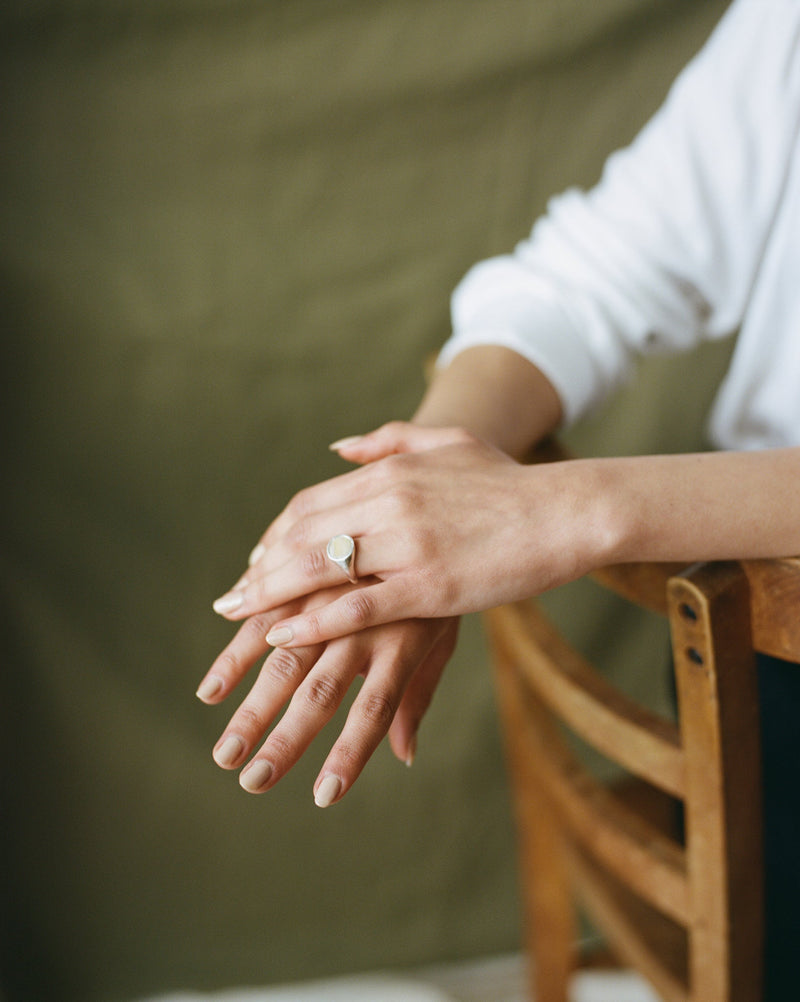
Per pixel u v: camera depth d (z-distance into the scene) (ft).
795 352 3.00
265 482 4.20
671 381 4.35
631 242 3.07
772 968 3.05
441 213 3.92
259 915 4.86
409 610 2.51
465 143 3.83
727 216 3.04
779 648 2.38
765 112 2.96
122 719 4.42
